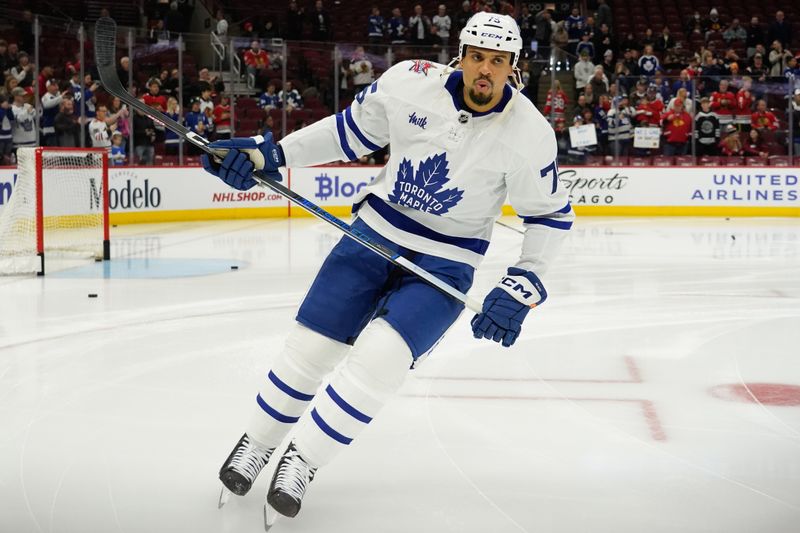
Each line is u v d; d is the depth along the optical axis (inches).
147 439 149.1
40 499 122.5
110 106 529.3
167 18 650.2
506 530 113.5
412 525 115.0
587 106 611.5
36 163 330.6
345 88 607.8
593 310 266.7
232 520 115.6
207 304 273.3
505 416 163.6
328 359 115.3
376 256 114.0
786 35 700.7
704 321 251.8
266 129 589.3
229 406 168.6
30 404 169.0
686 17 779.4
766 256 395.5
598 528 114.1
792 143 616.4
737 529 113.8
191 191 556.7
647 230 514.0
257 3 752.3
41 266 330.3
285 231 497.7
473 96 106.6
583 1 767.7
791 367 201.5
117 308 265.4
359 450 144.3
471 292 301.6
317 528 113.5
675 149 617.6
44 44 506.9
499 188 112.8
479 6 721.0
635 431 155.9
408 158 111.6
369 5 772.6
